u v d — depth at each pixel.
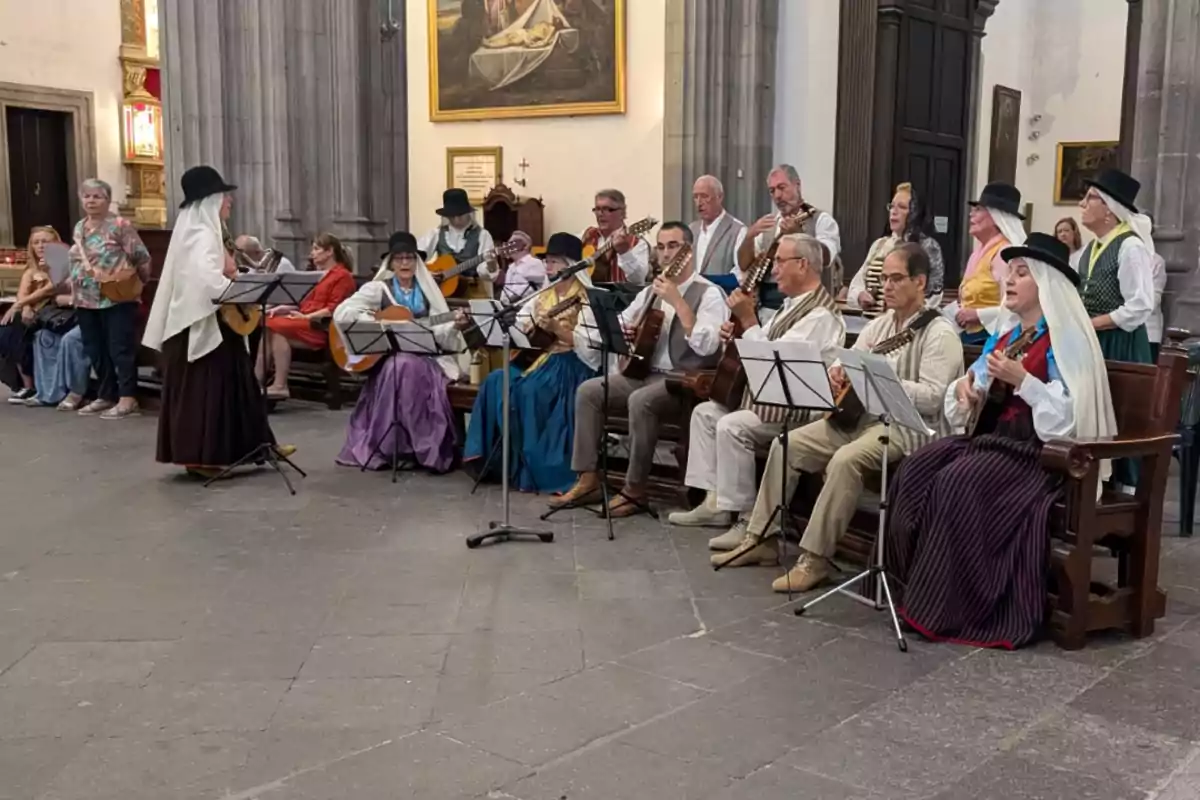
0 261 15.45
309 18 10.02
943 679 3.74
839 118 10.15
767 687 3.68
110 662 3.90
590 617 4.34
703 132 9.98
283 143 10.04
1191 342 6.79
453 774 3.09
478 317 5.57
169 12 10.23
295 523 5.68
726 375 5.38
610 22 12.84
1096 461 3.93
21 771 3.12
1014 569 4.07
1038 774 3.08
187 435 6.45
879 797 2.95
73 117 17.39
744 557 4.97
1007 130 14.96
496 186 13.52
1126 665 3.88
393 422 6.79
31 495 6.26
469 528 5.59
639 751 3.22
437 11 13.95
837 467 4.52
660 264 5.96
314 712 3.49
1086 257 5.68
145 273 8.84
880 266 6.40
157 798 2.97
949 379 4.51
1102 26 14.67
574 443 5.99
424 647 4.04
